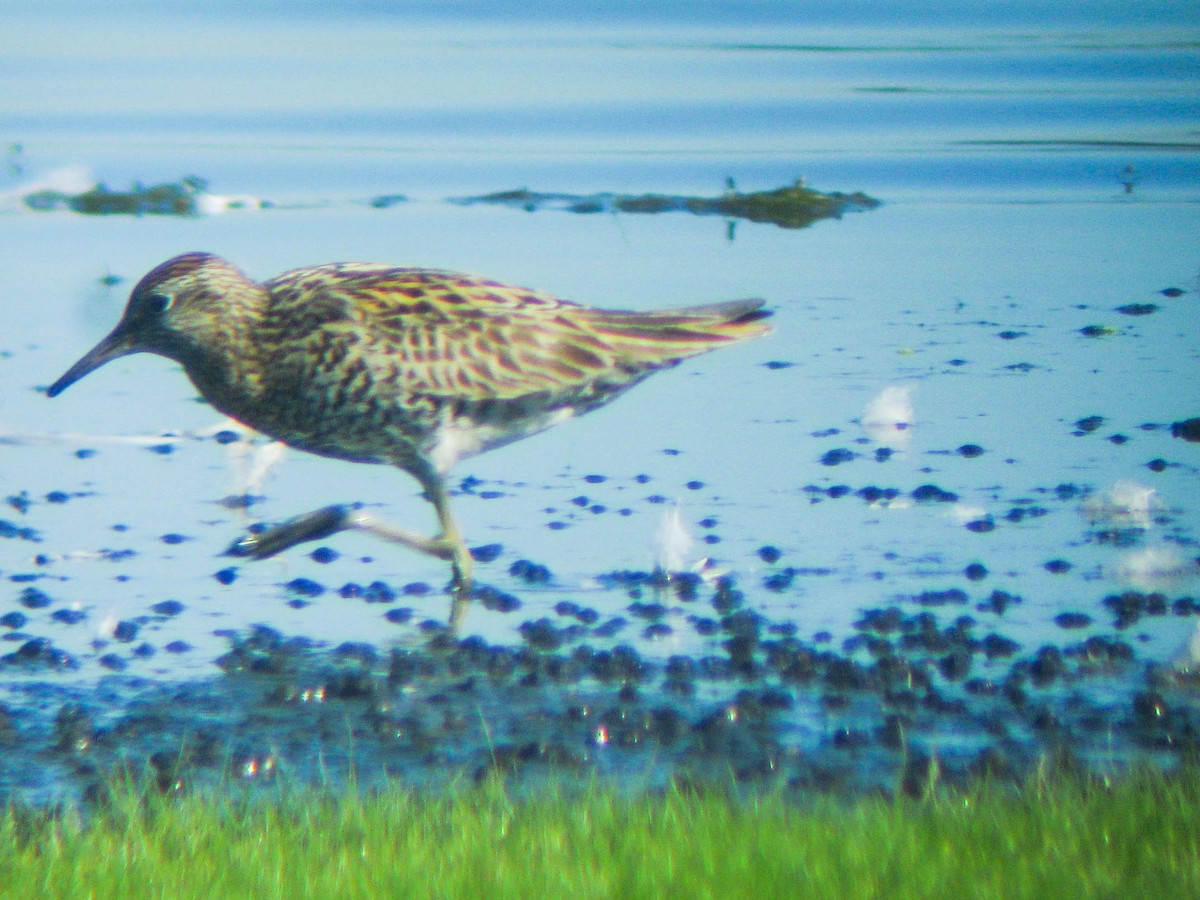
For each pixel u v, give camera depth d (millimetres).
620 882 7438
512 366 12531
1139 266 20297
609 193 23172
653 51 30406
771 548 12633
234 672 10750
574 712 10109
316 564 12836
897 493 13727
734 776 9211
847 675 10477
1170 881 7367
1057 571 12203
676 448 15109
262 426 12844
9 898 7430
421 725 9984
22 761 9500
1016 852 7715
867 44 31141
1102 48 30656
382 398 12344
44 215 22188
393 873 7543
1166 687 10438
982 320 18328
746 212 22625
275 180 23516
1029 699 10266
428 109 26641
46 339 17719
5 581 12125
